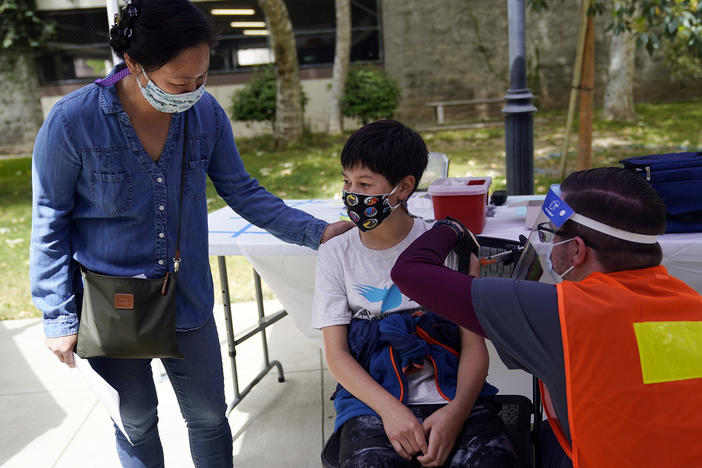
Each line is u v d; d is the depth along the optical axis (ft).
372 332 5.49
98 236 5.46
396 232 5.62
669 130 30.81
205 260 5.99
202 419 6.41
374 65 40.52
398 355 5.34
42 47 38.55
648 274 4.02
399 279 4.58
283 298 8.54
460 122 40.16
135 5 4.65
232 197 6.51
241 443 8.80
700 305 3.85
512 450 4.85
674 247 6.97
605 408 3.72
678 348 3.68
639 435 3.67
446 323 5.47
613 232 3.95
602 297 3.82
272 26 30.89
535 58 40.52
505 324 4.00
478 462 4.71
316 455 8.45
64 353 5.46
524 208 9.20
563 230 4.17
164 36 4.58
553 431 4.84
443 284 4.30
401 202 5.51
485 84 40.55
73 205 5.41
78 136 5.05
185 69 4.75
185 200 5.65
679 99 40.81
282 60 31.96
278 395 10.10
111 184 5.24
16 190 27.91
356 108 34.37
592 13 19.39
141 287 5.39
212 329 6.26
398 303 5.57
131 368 5.91
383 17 39.83
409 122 41.01
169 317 5.45
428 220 8.31
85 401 10.23
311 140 34.35
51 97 39.22
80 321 5.53
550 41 40.19
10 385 10.81
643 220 3.91
